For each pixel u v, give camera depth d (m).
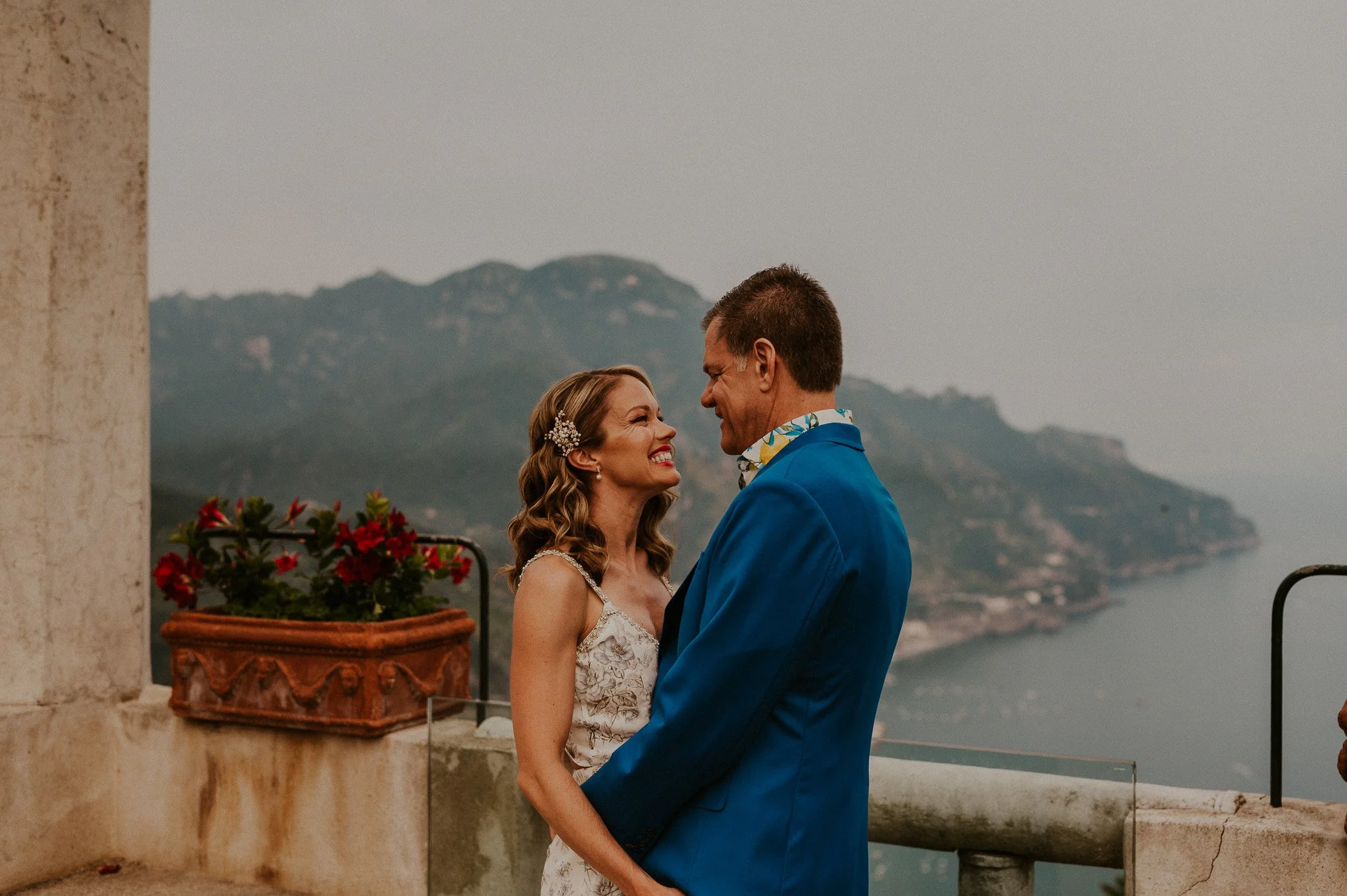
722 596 1.28
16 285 2.96
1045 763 1.71
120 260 3.18
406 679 2.79
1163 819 2.16
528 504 1.64
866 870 1.37
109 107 3.14
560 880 1.58
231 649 2.87
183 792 3.06
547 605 1.48
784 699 1.29
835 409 1.46
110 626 3.18
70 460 3.05
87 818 3.10
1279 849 2.07
